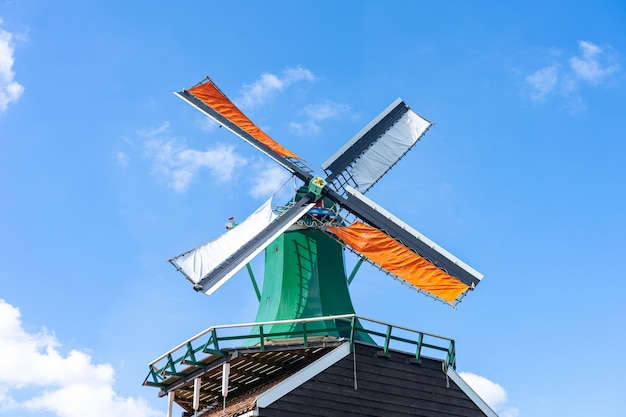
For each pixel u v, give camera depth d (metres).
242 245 28.22
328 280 30.08
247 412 24.47
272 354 27.08
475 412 27.73
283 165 30.53
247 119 31.08
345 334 28.80
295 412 24.73
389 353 27.00
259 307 30.92
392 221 30.25
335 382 25.69
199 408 31.00
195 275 27.08
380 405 26.09
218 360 26.75
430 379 27.42
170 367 27.80
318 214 30.31
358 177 31.59
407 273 29.03
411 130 33.38
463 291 28.97
